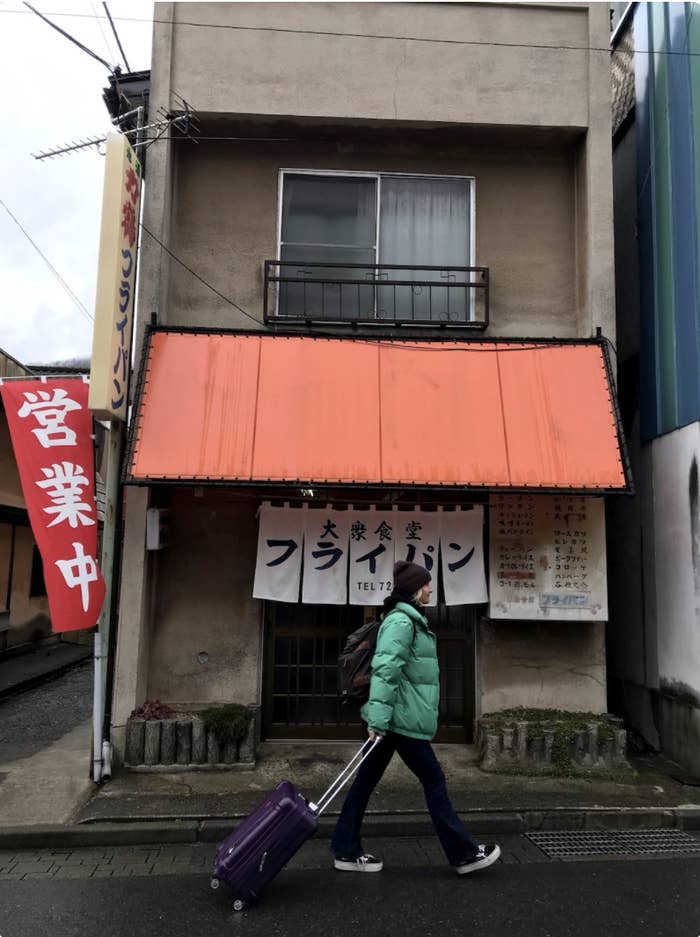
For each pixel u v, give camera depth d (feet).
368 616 21.80
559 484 18.70
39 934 11.69
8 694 31.99
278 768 19.35
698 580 19.95
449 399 19.98
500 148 23.40
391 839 15.92
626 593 24.71
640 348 24.49
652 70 23.95
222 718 19.24
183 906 12.67
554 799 17.48
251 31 21.93
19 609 43.88
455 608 21.91
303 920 12.12
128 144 19.22
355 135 22.71
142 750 19.06
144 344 20.12
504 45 22.31
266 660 21.67
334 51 21.97
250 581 21.24
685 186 21.21
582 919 12.19
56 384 18.81
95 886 13.52
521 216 23.27
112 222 18.44
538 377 20.44
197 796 17.43
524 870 14.25
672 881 13.76
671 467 21.71
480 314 22.85
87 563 18.06
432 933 11.68
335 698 21.66
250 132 22.50
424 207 23.40
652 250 23.67
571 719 20.13
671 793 18.07
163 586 21.08
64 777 18.92
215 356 20.16
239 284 22.43
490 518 20.71
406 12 22.20
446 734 21.44
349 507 20.67
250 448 18.79
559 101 22.27
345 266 22.18
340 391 19.90
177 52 21.80
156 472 18.19
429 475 18.71
